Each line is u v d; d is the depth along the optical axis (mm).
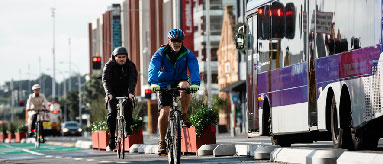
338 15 26047
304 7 29781
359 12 24062
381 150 27484
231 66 137375
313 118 28781
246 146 30406
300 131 30234
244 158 28469
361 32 23906
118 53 29344
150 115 133750
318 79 28203
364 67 23656
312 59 28828
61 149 47844
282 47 32375
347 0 25125
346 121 26234
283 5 32281
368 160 19453
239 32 38219
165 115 21234
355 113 24562
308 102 29328
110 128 30234
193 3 164750
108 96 29625
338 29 26062
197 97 35000
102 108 47156
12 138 92438
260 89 35250
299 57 30297
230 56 138000
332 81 26750
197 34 163375
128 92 29812
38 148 51438
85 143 50719
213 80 159875
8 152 44594
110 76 29719
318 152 22625
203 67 161125
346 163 20656
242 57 132250
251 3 36906
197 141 32469
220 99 117188
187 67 21734
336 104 26453
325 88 27500
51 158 33688
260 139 61531
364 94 23672
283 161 25188
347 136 26703
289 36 31500
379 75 22422
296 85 30641
